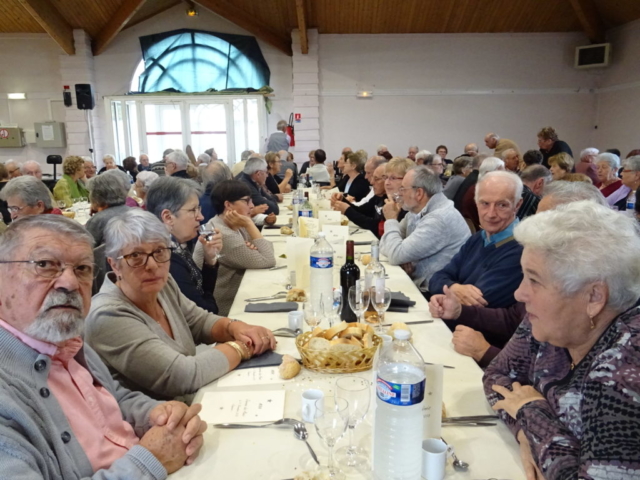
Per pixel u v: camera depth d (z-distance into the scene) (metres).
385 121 10.48
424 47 10.17
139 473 0.98
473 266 2.26
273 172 7.04
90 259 1.10
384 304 1.73
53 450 0.96
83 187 6.05
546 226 1.01
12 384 0.94
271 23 9.81
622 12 9.06
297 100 10.18
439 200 2.85
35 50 9.98
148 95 10.01
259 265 2.64
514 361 1.29
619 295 0.96
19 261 1.00
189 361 1.40
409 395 0.92
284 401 1.29
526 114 10.44
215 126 10.18
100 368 1.28
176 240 2.12
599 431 0.87
